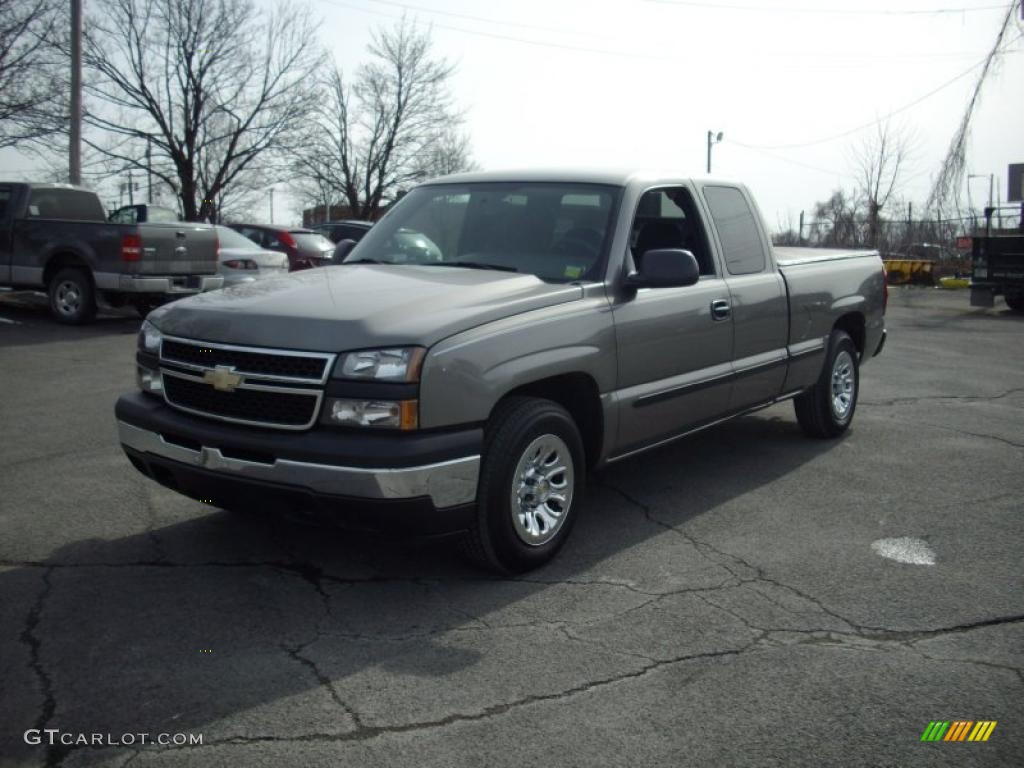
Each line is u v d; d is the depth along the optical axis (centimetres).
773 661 359
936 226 3017
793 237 3297
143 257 1314
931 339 1424
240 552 466
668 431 539
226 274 1546
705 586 433
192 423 418
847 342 734
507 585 431
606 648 368
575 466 463
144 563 450
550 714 319
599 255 491
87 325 1370
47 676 339
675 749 299
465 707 322
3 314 1475
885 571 454
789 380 654
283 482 388
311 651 362
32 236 1367
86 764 286
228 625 384
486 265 507
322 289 447
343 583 430
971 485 605
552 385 467
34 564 447
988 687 341
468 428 398
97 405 818
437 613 399
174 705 321
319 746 297
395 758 291
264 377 395
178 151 3559
